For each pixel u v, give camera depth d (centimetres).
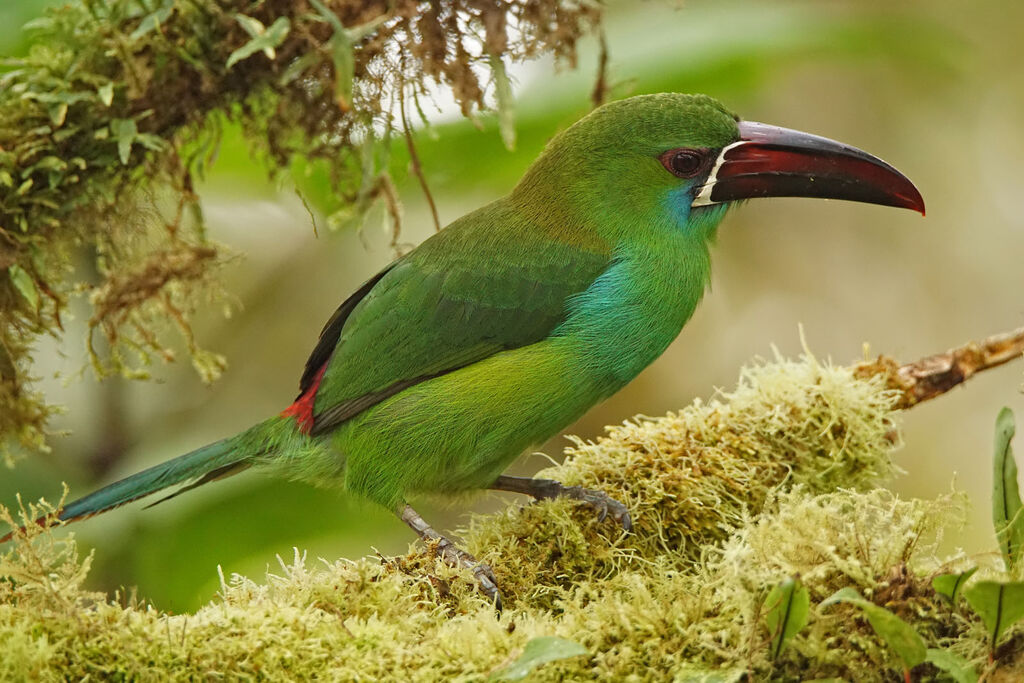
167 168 812
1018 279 1628
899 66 1495
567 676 551
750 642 526
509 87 749
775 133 856
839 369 820
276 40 714
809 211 1664
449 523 1291
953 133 1614
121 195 795
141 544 1020
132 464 1087
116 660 550
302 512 1040
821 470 768
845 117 1594
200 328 1362
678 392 1574
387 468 840
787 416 773
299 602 617
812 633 528
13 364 793
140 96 747
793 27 1000
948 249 1647
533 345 829
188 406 1323
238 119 823
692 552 731
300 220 1404
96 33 739
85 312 1144
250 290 1395
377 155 825
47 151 750
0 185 743
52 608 565
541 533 723
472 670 552
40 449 838
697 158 849
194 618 577
